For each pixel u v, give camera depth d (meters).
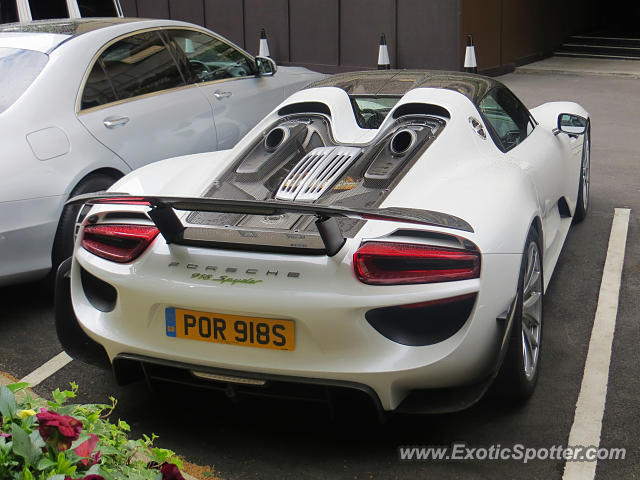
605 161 7.75
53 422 1.76
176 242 3.10
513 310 3.07
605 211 6.19
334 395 2.96
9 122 4.46
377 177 3.32
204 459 3.10
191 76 5.90
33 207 4.35
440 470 3.00
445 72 4.51
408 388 2.93
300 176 3.46
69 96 4.86
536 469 2.99
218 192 3.49
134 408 3.52
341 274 2.84
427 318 2.87
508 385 3.25
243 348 2.94
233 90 6.21
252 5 14.11
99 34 5.30
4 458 1.75
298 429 3.31
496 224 3.10
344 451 3.14
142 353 3.11
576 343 4.02
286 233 3.02
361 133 3.84
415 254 2.83
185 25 6.04
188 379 3.14
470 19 12.38
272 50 14.12
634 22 17.23
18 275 4.35
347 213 2.51
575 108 5.70
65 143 4.68
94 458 1.86
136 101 5.33
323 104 3.97
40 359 4.06
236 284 2.90
